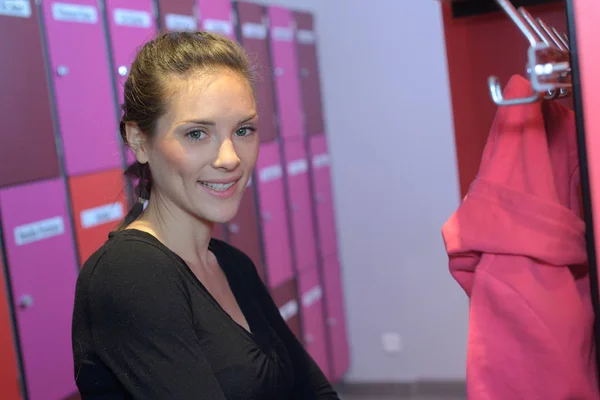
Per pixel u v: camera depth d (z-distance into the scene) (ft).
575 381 3.34
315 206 13.47
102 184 8.19
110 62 8.36
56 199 7.57
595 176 2.77
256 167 11.41
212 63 3.62
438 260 13.75
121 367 3.38
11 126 7.06
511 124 3.58
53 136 7.55
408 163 13.71
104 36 8.27
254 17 11.62
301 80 13.15
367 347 14.49
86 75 7.98
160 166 3.76
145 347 3.35
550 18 4.52
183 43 3.69
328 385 4.55
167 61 3.62
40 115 7.39
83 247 7.89
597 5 2.69
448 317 13.84
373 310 14.35
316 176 13.56
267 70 11.67
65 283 7.62
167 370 3.34
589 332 3.54
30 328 7.15
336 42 13.91
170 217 3.92
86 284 3.52
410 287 14.03
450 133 13.34
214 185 3.69
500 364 3.40
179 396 3.32
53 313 7.43
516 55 4.69
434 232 13.70
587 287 3.75
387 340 14.30
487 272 3.46
